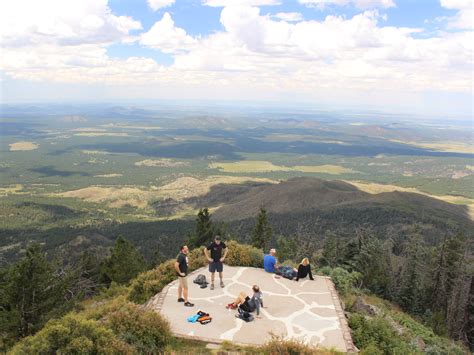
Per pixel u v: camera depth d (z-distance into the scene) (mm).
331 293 17297
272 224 170250
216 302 15781
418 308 46500
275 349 11617
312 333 13562
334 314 15133
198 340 12828
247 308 14477
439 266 48562
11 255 142375
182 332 13242
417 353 14922
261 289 17438
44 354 10820
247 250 22703
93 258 51344
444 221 171625
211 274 18938
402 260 66750
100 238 165875
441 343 21328
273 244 101875
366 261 46625
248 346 12328
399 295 46594
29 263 23141
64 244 151125
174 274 19703
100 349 11039
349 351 12617
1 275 26047
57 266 32188
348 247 48719
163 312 14727
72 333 11367
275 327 13852
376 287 45125
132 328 12727
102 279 44562
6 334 22797
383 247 61719
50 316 23328
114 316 13273
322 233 148750
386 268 54125
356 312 18438
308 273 19062
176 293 16625
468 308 44000
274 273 19781
